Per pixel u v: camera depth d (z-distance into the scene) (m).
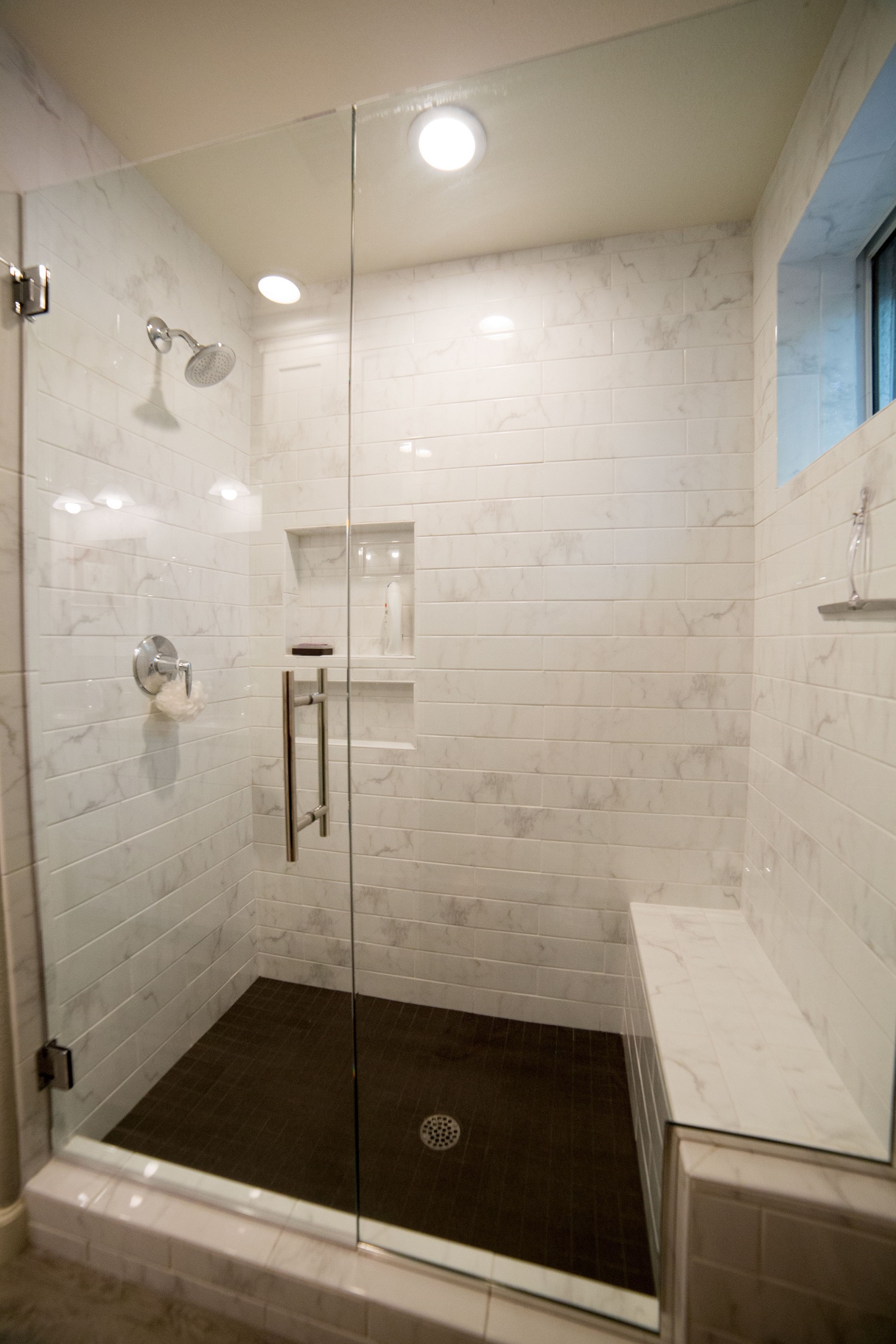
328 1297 0.99
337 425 1.36
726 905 1.73
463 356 1.83
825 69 1.18
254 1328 1.03
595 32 1.19
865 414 1.43
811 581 1.30
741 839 1.71
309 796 1.38
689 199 1.59
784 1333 0.86
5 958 1.20
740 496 1.69
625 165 1.47
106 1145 1.27
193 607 1.42
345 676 1.36
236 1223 1.11
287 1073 1.34
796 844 1.35
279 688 1.39
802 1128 0.97
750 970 1.46
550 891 1.79
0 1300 1.09
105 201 1.31
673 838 1.75
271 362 1.38
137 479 1.38
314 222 1.35
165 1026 1.34
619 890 1.77
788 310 1.47
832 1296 0.84
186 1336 1.02
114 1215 1.13
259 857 1.40
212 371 1.38
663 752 1.75
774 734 1.52
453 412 1.85
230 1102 1.32
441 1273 1.01
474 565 1.85
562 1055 1.54
